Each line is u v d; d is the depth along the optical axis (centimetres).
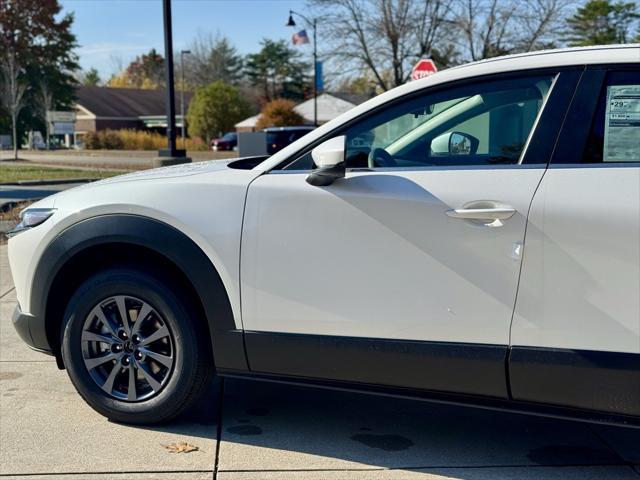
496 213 291
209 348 344
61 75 5712
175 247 328
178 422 367
